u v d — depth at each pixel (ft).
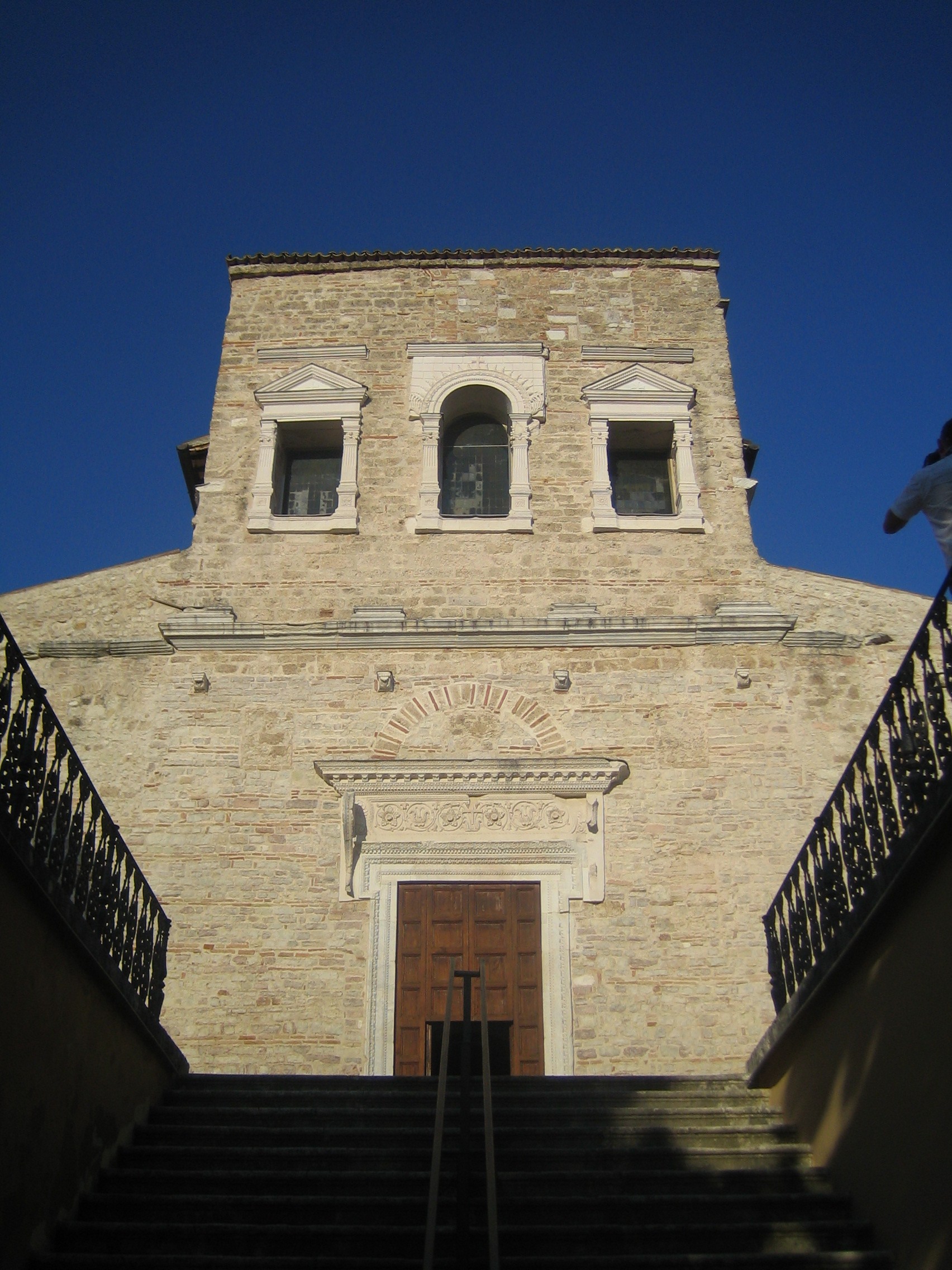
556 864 45.14
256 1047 41.88
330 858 45.21
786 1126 28.19
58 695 48.57
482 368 57.06
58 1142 23.53
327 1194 25.16
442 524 52.70
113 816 45.98
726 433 55.88
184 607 50.90
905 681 23.36
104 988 26.12
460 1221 21.48
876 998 23.81
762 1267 22.08
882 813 24.32
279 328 58.80
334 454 57.62
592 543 52.49
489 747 47.47
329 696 48.52
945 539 22.08
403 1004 43.09
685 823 45.83
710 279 60.59
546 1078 31.27
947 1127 20.31
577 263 60.54
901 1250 21.86
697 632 49.57
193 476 60.34
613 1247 23.24
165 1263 21.98
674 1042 41.93
